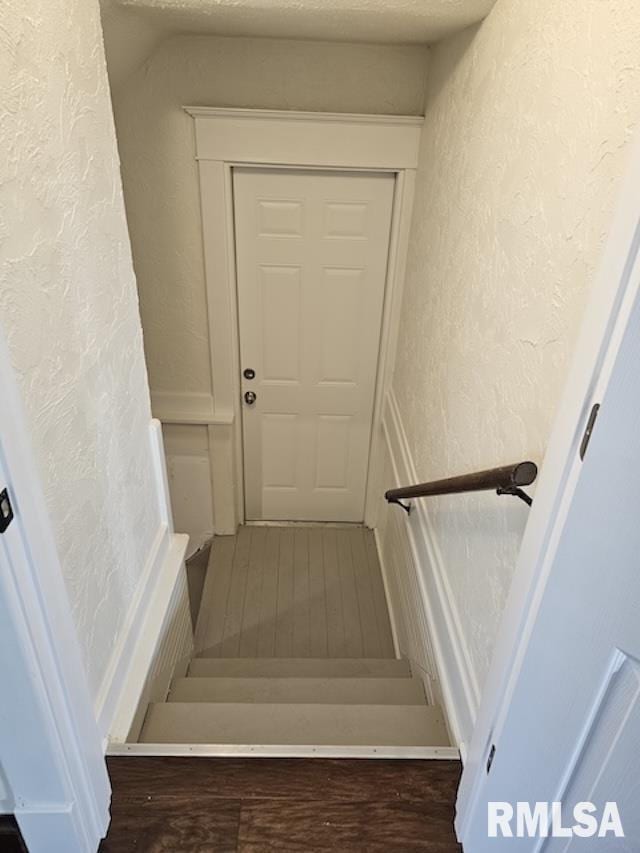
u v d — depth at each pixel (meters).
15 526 0.87
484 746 1.14
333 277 2.89
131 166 2.50
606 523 0.76
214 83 2.37
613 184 0.85
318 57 2.33
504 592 1.26
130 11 1.66
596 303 0.75
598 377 0.74
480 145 1.57
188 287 2.79
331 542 3.47
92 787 1.20
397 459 2.68
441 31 1.86
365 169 2.56
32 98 0.94
